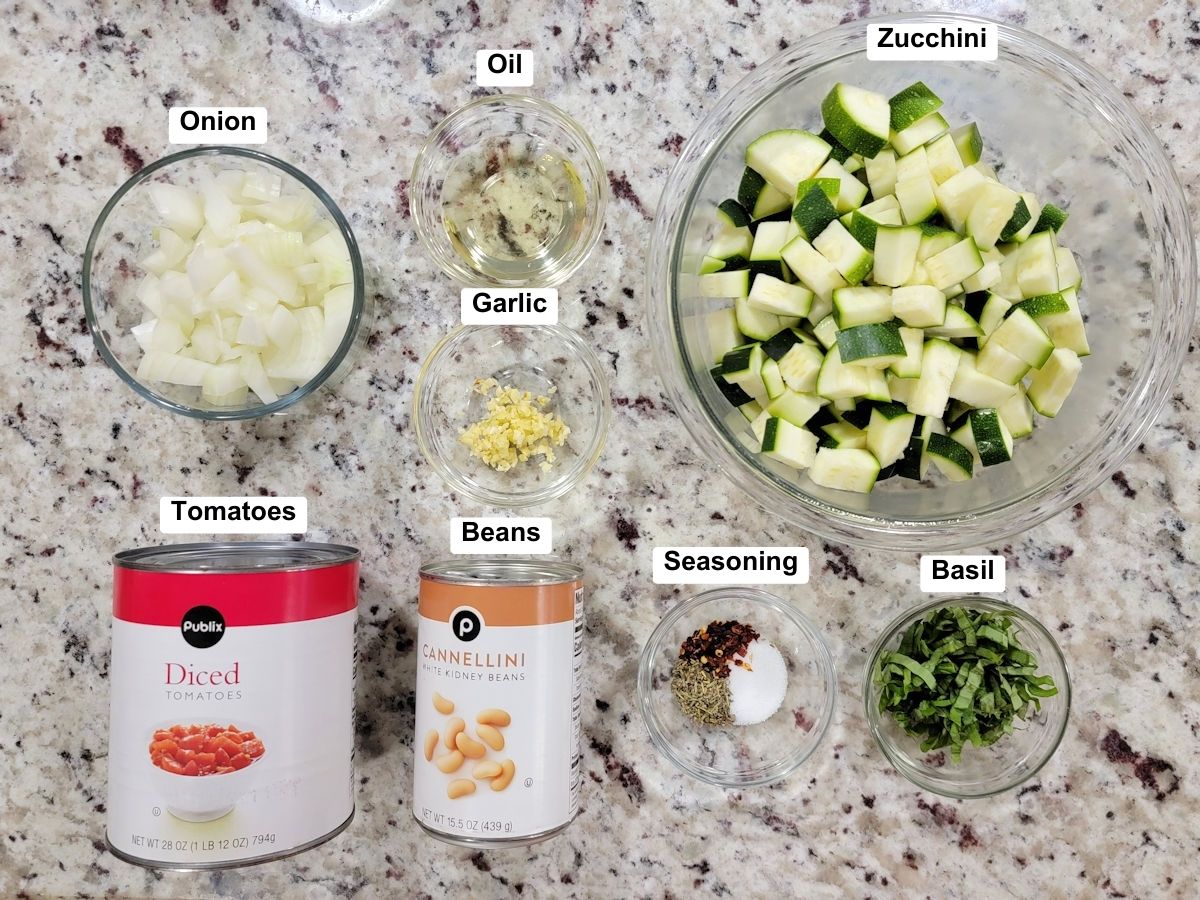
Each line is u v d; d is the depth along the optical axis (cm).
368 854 42
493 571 37
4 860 43
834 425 38
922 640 39
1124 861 41
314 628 35
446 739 35
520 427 41
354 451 42
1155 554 41
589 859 42
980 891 41
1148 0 40
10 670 43
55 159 42
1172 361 38
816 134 39
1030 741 41
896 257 35
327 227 40
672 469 42
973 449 37
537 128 42
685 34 41
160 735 34
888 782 42
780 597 42
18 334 43
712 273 39
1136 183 39
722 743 42
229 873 43
